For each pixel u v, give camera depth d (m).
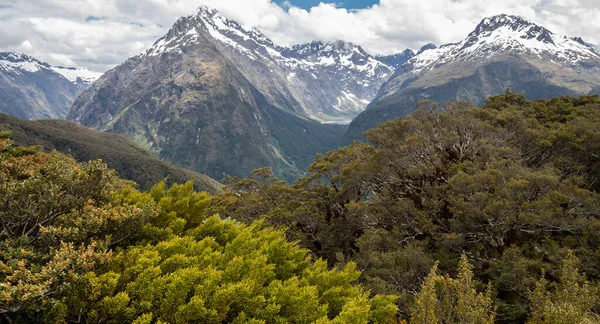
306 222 37.75
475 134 35.94
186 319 6.35
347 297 8.57
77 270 6.40
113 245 8.80
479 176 25.45
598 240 21.72
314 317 7.57
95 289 6.23
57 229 6.93
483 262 24.17
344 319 7.09
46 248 7.09
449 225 27.88
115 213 8.03
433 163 32.91
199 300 6.32
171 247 8.41
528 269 20.50
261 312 7.29
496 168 27.28
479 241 25.31
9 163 8.61
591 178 32.34
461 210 25.38
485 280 23.91
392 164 36.06
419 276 22.27
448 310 8.80
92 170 8.26
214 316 6.61
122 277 7.05
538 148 35.16
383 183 36.88
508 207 22.36
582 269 19.34
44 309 6.02
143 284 6.83
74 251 6.39
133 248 8.20
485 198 23.75
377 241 27.08
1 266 5.85
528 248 23.22
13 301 5.64
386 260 23.17
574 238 22.52
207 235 10.77
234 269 7.83
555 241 23.05
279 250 10.07
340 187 39.91
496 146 33.66
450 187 29.25
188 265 7.84
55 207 7.54
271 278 9.17
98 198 8.88
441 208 29.89
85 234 7.45
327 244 35.62
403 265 23.06
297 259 10.62
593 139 31.16
